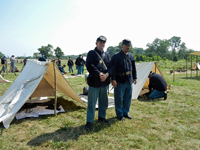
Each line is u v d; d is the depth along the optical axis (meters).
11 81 9.48
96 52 3.17
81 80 10.33
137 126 3.44
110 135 3.04
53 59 3.83
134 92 5.93
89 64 3.05
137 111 4.44
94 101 3.25
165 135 3.08
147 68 6.18
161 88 5.69
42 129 3.29
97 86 3.15
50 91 5.20
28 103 4.55
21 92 3.65
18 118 3.76
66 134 3.09
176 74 15.52
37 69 3.92
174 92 6.91
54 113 4.08
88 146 2.67
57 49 93.12
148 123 3.60
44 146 2.68
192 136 3.04
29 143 2.76
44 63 3.77
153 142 2.82
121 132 3.16
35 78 3.72
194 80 10.88
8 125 3.33
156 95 5.81
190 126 3.47
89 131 3.18
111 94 6.54
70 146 2.68
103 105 3.51
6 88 7.47
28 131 3.20
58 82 4.50
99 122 3.58
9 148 2.62
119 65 3.61
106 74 3.11
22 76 4.38
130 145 2.71
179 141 2.86
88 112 3.30
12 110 3.44
